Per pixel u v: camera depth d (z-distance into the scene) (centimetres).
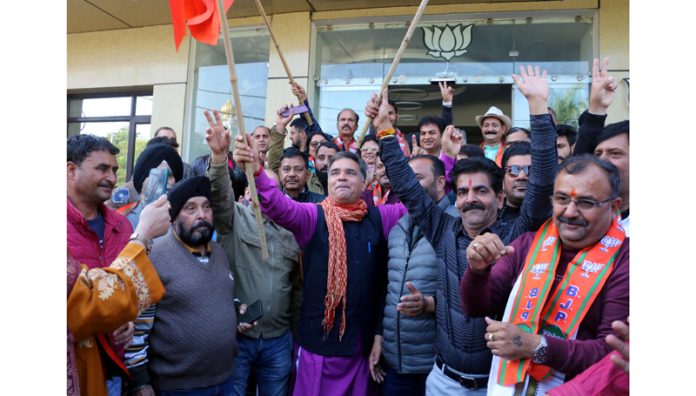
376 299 253
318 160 366
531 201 195
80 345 172
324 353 238
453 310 202
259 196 234
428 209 226
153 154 253
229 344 215
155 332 206
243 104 619
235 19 619
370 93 596
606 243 149
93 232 200
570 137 312
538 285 151
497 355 141
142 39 650
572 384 135
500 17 564
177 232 215
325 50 609
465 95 607
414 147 398
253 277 259
